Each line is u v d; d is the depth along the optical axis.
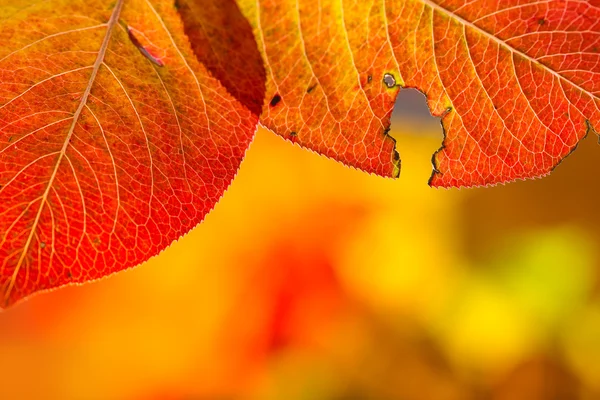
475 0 0.28
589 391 0.76
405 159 0.52
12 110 0.28
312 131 0.29
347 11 0.28
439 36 0.28
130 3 0.28
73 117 0.28
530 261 0.81
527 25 0.28
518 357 0.79
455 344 0.82
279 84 0.28
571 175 0.82
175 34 0.28
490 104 0.29
